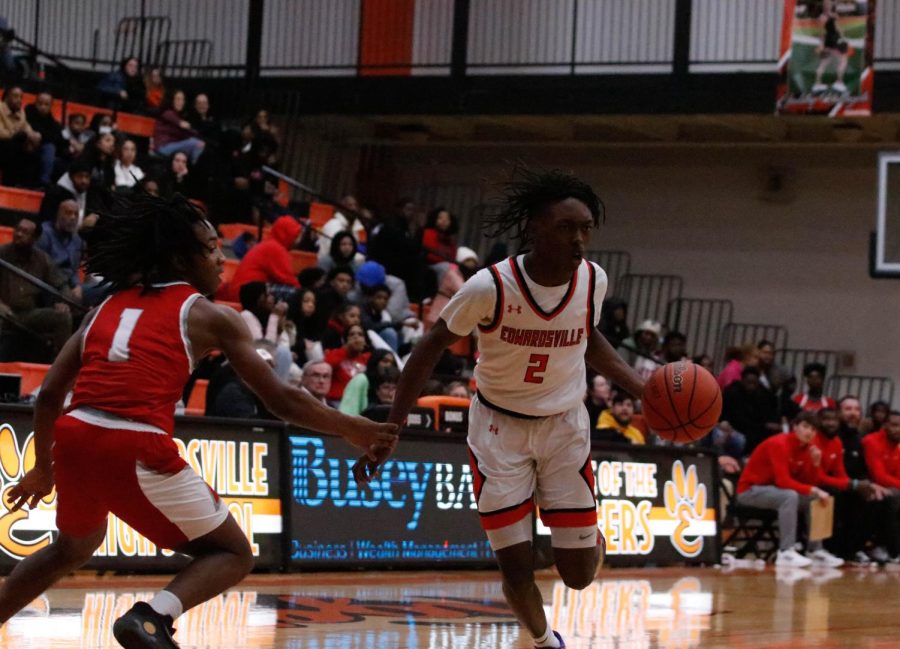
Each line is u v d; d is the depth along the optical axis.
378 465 5.29
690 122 20.28
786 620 8.48
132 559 9.55
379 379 13.23
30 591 4.90
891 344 20.72
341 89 20.84
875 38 18.75
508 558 5.55
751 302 21.42
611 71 20.69
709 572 12.62
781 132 20.58
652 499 12.92
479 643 6.83
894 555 15.30
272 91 21.11
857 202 21.00
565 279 5.40
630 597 9.74
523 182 5.44
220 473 10.07
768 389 17.17
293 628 7.21
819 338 21.06
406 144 22.64
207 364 13.35
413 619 7.83
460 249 18.89
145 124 19.52
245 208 18.42
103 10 22.27
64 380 4.89
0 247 13.37
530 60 20.95
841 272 21.02
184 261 4.95
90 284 13.92
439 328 5.45
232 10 21.84
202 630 6.98
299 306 14.82
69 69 19.53
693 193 21.84
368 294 15.95
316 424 4.86
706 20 20.02
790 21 18.06
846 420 16.36
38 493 5.06
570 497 5.58
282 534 10.38
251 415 11.06
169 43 21.28
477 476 5.58
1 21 19.17
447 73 21.28
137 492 4.57
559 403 5.53
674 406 5.65
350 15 21.66
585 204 5.41
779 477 14.42
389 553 10.98
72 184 15.18
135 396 4.61
